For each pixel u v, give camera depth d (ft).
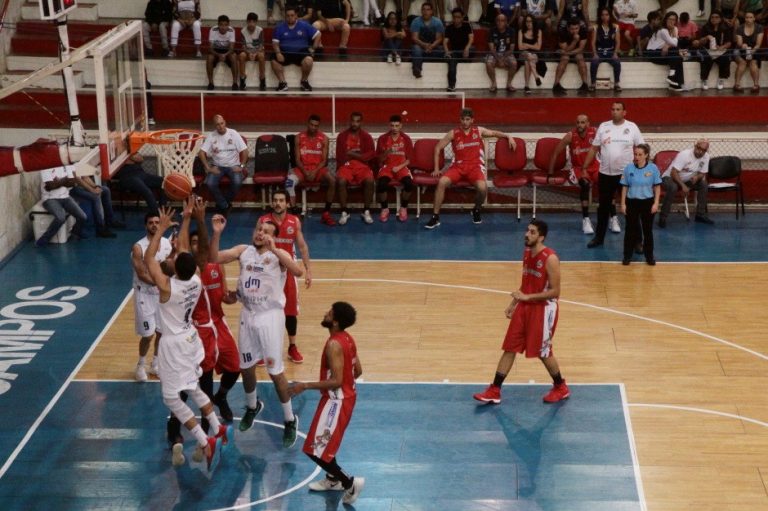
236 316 48.65
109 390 41.81
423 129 70.33
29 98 62.44
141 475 35.37
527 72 72.49
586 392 41.27
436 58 72.23
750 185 66.59
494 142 69.41
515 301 39.73
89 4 74.79
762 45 73.05
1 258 55.47
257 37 71.72
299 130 69.21
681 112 71.97
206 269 36.60
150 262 33.94
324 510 33.14
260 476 35.35
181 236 37.88
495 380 40.37
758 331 47.01
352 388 33.35
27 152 34.65
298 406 40.45
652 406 40.06
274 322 36.47
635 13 74.95
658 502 33.32
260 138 63.67
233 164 61.82
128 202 65.77
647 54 73.61
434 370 43.37
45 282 53.16
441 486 34.45
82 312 49.52
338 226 62.59
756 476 34.88
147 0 76.28
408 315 48.96
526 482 34.65
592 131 60.80
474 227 62.49
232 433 37.45
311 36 71.87
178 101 71.10
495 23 72.84
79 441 37.73
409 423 38.91
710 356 44.45
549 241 59.77
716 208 65.72
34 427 38.75
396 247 58.70
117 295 51.60
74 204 58.34
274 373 36.32
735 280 53.31
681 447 36.88
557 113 71.92
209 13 78.07
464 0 76.07
